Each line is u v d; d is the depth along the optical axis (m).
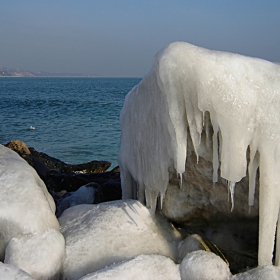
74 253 3.09
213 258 2.71
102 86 105.31
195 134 2.85
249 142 2.76
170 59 2.73
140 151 3.79
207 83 2.63
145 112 3.56
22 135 18.66
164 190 3.50
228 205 3.46
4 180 3.28
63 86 104.69
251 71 2.69
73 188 6.61
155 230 3.53
